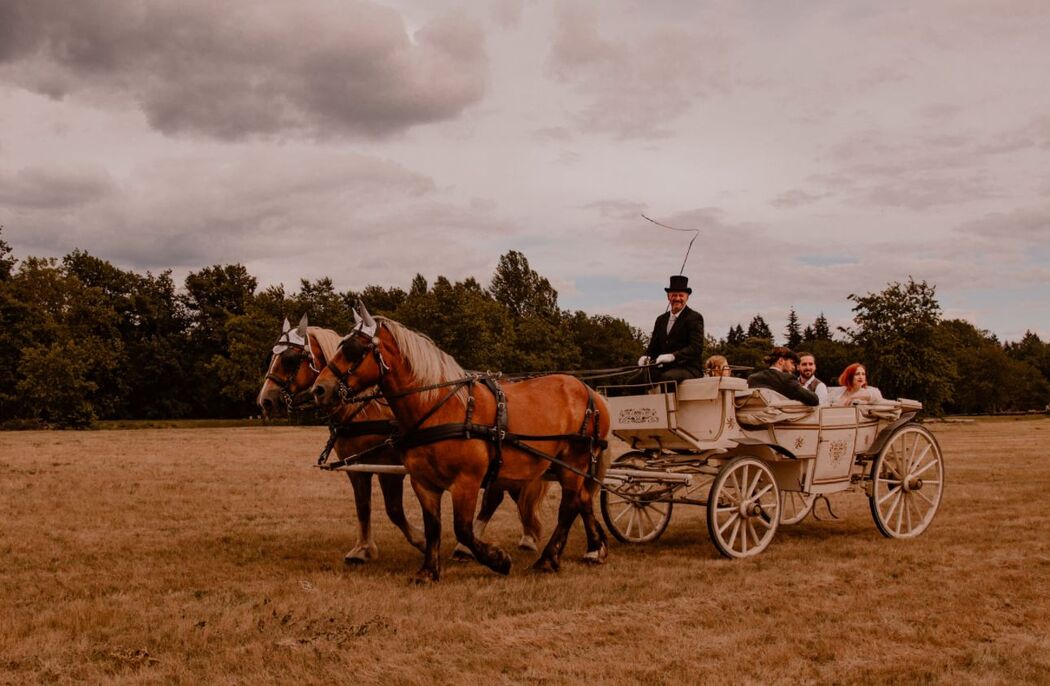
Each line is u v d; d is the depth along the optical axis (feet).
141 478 55.52
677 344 32.30
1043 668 17.63
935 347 156.76
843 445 33.04
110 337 245.86
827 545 31.71
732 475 29.73
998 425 164.04
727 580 25.82
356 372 24.71
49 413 174.70
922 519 35.12
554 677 17.17
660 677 17.17
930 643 19.54
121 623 21.01
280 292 226.58
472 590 24.45
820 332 435.94
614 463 32.81
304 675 17.34
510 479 26.71
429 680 17.06
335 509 42.27
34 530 35.04
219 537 33.91
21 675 17.40
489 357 209.97
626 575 26.78
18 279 220.23
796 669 17.60
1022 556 29.04
